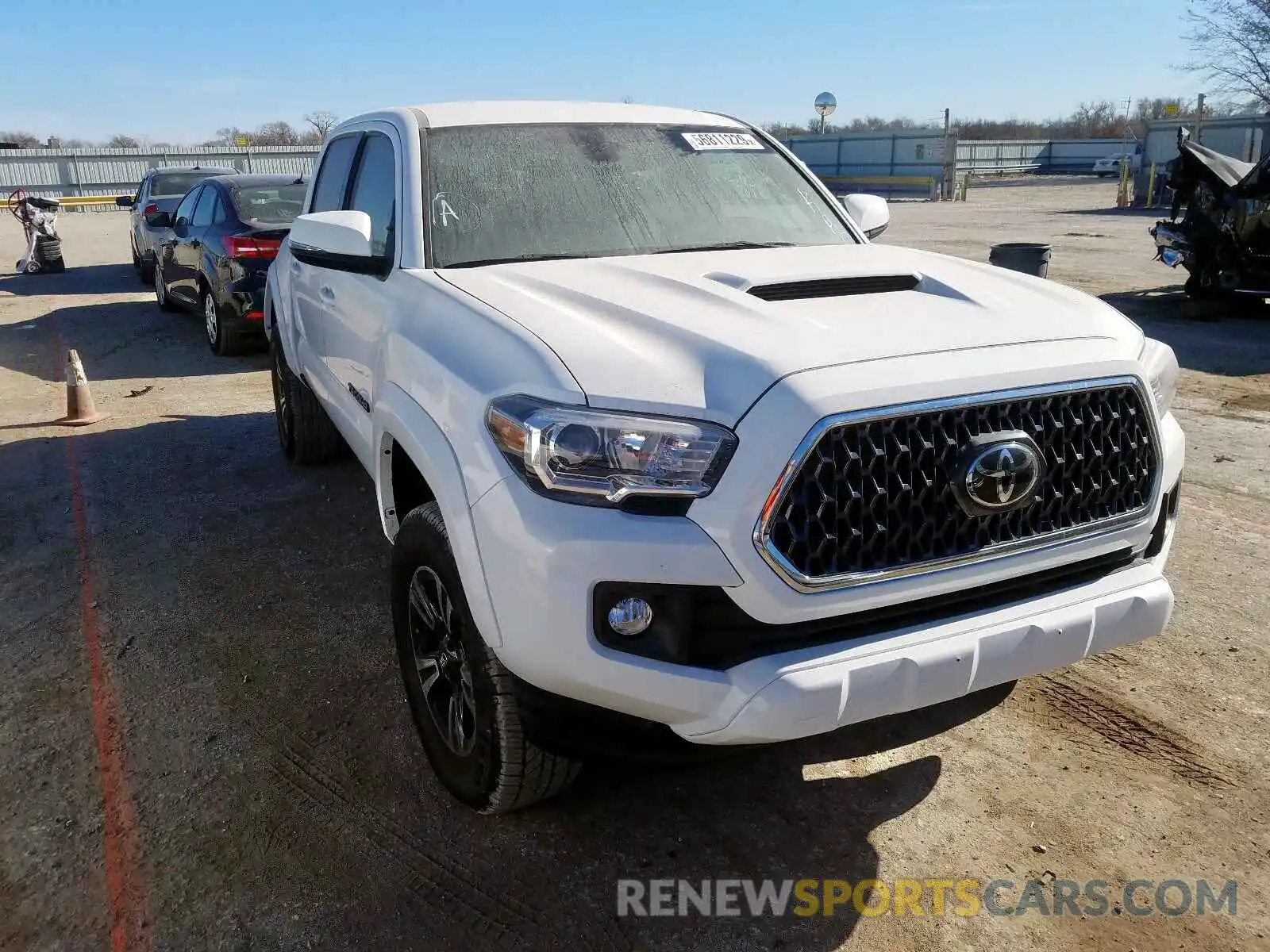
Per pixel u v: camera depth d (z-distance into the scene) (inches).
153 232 461.7
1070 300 110.4
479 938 92.5
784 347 87.3
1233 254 406.9
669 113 159.6
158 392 310.5
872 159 1593.3
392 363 115.9
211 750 121.3
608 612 83.7
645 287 107.0
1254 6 1162.6
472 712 100.7
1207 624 148.9
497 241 128.9
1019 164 1945.1
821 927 93.8
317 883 99.2
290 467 228.8
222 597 162.7
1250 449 232.5
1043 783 114.0
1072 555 93.0
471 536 90.4
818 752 120.4
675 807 110.6
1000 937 92.4
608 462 83.1
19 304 503.5
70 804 111.7
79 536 189.6
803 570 82.0
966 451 84.9
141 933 93.2
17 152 1423.5
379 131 153.6
